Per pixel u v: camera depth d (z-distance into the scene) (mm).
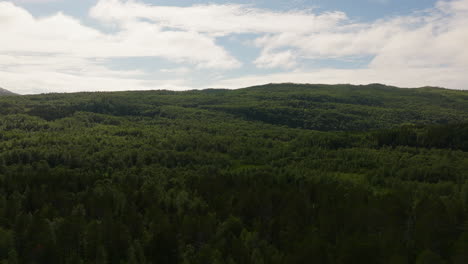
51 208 80688
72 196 93375
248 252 65188
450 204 82000
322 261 60281
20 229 69625
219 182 106562
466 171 121062
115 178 113625
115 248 66562
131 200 91500
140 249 66062
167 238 66000
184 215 79312
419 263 57781
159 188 100750
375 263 59719
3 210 76688
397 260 57406
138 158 136375
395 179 117500
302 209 83812
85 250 66000
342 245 64250
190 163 137875
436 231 68125
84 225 73625
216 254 62469
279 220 77688
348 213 77562
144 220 82125
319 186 103250
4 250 63438
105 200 86125
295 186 107062
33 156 128125
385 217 76000
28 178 101500
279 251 68438
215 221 77688
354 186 109500
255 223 79125
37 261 62000
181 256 65312
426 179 120500
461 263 57906
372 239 64750
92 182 106750
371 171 127750
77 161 128750
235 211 85438
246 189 99938
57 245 64812
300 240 68562
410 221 77875
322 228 73312
